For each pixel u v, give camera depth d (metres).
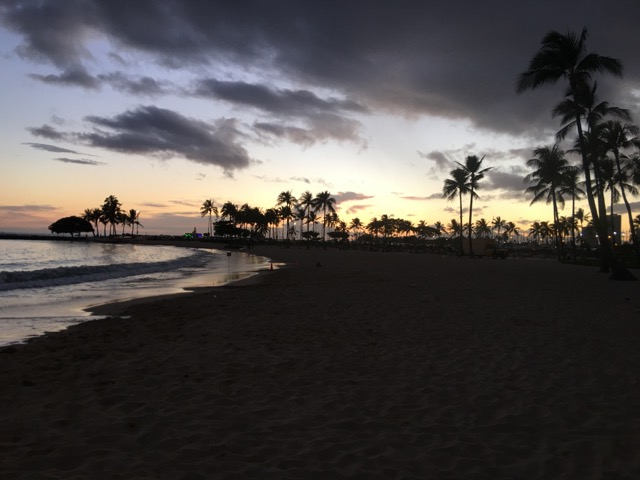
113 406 4.71
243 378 5.71
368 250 91.06
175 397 4.98
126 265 32.25
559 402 4.77
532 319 9.91
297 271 27.66
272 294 15.23
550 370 5.98
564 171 45.72
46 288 18.36
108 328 9.42
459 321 9.69
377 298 13.64
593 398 4.89
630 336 8.13
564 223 99.00
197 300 13.95
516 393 5.06
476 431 4.03
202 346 7.54
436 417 4.37
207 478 3.17
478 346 7.38
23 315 11.63
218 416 4.41
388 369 6.09
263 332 8.69
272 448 3.67
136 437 3.90
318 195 102.81
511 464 3.40
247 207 136.88
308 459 3.47
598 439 3.85
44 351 7.35
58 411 4.56
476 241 59.19
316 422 4.25
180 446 3.71
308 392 5.15
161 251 78.12
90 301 14.35
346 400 4.88
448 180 58.41
